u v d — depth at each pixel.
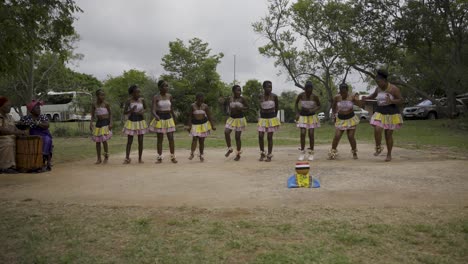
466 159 8.16
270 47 28.12
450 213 3.96
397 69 26.38
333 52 25.45
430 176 5.90
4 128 7.62
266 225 3.72
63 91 25.91
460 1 19.27
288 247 3.18
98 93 8.73
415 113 28.08
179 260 2.98
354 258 2.94
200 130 8.78
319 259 2.92
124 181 6.24
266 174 6.58
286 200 4.67
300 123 8.62
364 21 21.62
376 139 8.51
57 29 9.66
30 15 8.80
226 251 3.14
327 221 3.78
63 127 25.19
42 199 5.01
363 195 4.79
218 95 35.25
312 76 30.30
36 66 23.19
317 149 11.06
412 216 3.89
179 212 4.26
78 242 3.39
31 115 8.12
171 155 8.70
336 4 24.64
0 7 7.87
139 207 4.50
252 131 23.64
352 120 8.45
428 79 25.95
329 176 6.14
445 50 21.67
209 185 5.72
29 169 7.54
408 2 20.41
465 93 22.58
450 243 3.18
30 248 3.27
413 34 20.50
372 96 8.30
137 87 8.69
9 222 3.99
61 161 9.50
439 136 15.48
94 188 5.71
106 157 8.94
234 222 3.85
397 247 3.14
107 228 3.76
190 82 33.44
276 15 27.12
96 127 8.77
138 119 8.73
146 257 3.05
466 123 19.64
